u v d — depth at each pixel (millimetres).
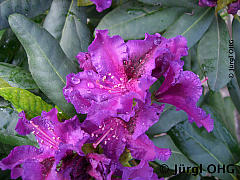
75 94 179
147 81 166
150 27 242
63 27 244
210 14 249
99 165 167
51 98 209
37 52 205
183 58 283
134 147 178
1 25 238
